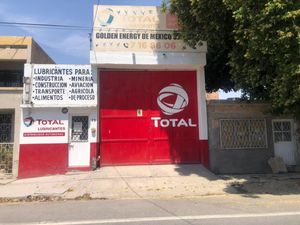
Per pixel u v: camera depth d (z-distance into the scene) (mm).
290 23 11492
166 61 16953
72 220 8758
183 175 15648
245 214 9164
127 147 17031
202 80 17500
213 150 17016
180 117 17453
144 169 16375
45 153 16484
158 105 17422
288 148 17641
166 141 17250
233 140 17188
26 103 16453
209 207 10266
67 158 16516
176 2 15164
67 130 16641
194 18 15117
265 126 17422
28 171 16328
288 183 14422
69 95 16672
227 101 17391
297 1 11438
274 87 12648
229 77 19422
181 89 17625
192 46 15828
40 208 10539
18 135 17266
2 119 19547
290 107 13242
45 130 16609
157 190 13492
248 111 17438
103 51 16672
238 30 12516
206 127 17172
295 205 10469
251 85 14414
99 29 16766
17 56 20016
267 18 11586
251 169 17078
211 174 15930
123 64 16750
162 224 8148
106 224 8266
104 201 11758
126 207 10461
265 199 11695
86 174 15938
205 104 17328
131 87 17359
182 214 9266
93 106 16719
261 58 12492
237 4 12258
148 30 17016
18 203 11719
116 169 16391
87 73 16859
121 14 16969
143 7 17109
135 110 17250
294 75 11664
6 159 17266
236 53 13828
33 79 16641
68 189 13695
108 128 17062
